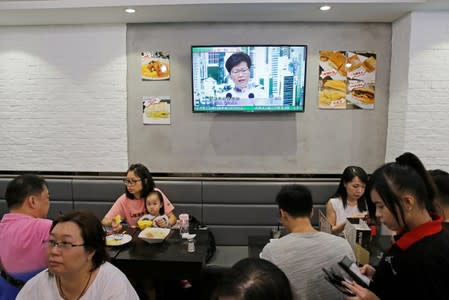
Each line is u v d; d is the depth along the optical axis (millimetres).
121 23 3428
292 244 1369
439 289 942
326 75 3424
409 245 1003
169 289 2717
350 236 1919
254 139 3529
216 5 2879
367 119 3480
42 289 1223
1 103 3590
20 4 2951
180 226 2455
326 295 1320
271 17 3227
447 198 1286
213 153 3562
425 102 3109
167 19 3293
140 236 2188
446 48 3051
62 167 3605
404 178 1025
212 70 3365
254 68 3342
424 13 3025
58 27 3475
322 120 3484
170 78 3490
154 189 2852
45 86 3547
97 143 3580
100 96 3527
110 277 1229
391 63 3398
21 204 1681
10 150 3615
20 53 3523
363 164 3523
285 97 3375
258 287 696
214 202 3342
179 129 3551
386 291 1058
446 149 3145
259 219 3311
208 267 2797
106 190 3410
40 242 1595
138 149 3590
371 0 2805
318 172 3539
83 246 1174
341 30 3387
